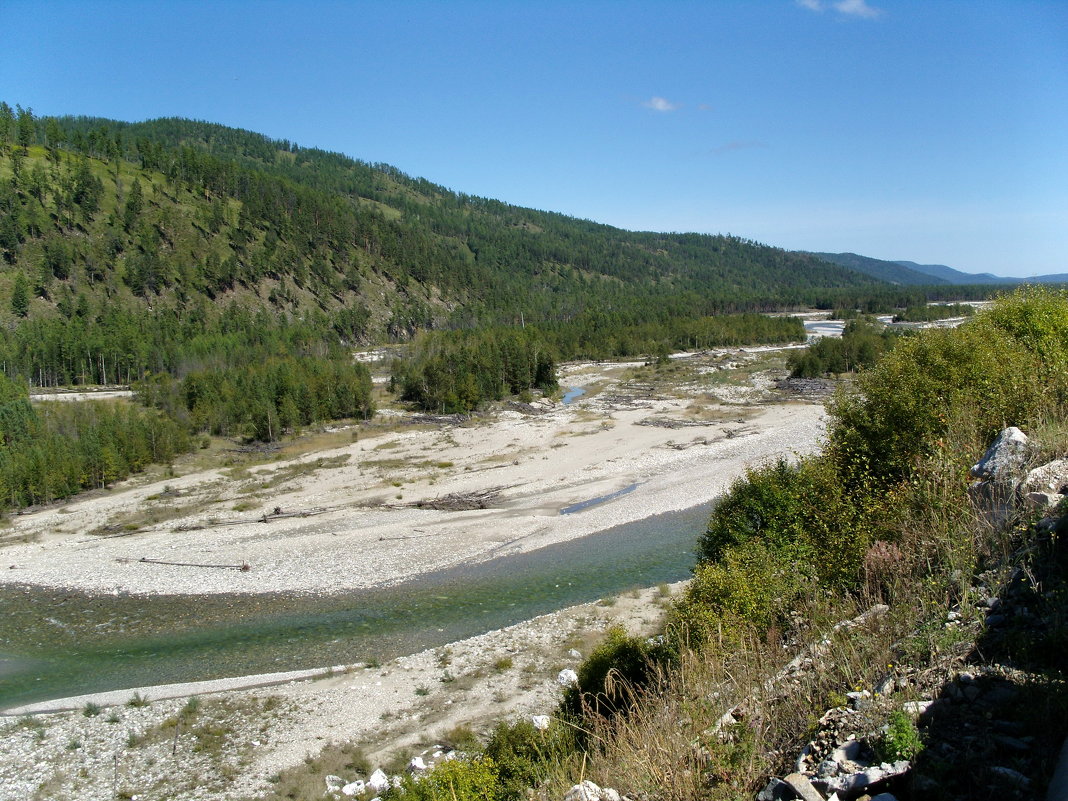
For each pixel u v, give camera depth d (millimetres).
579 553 33781
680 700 9461
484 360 81938
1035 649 7039
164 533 40062
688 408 71375
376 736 18516
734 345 136125
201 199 179125
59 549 38281
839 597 11891
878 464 18516
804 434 55469
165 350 105875
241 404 67500
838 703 7277
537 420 68750
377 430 66625
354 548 36062
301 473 51969
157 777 17453
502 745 13070
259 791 16500
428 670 22156
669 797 7105
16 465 47594
